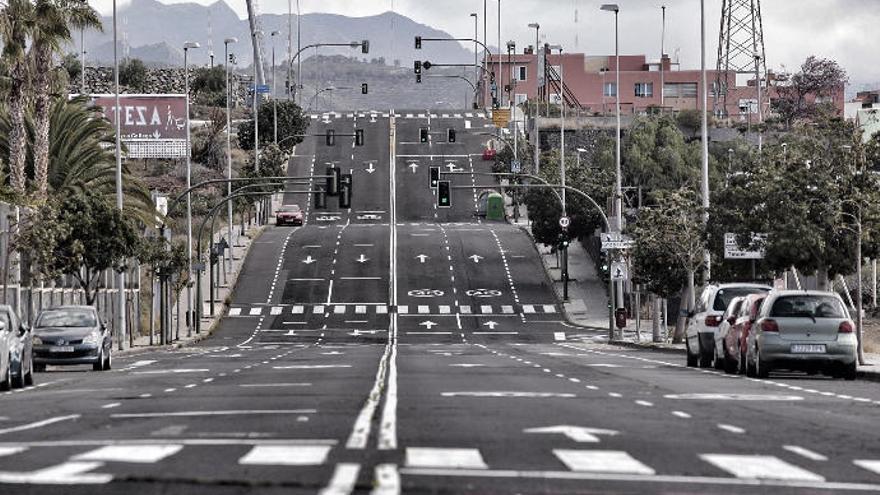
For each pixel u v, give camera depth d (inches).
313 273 7445.9
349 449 1062.4
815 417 1466.5
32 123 4566.9
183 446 1098.7
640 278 4635.8
